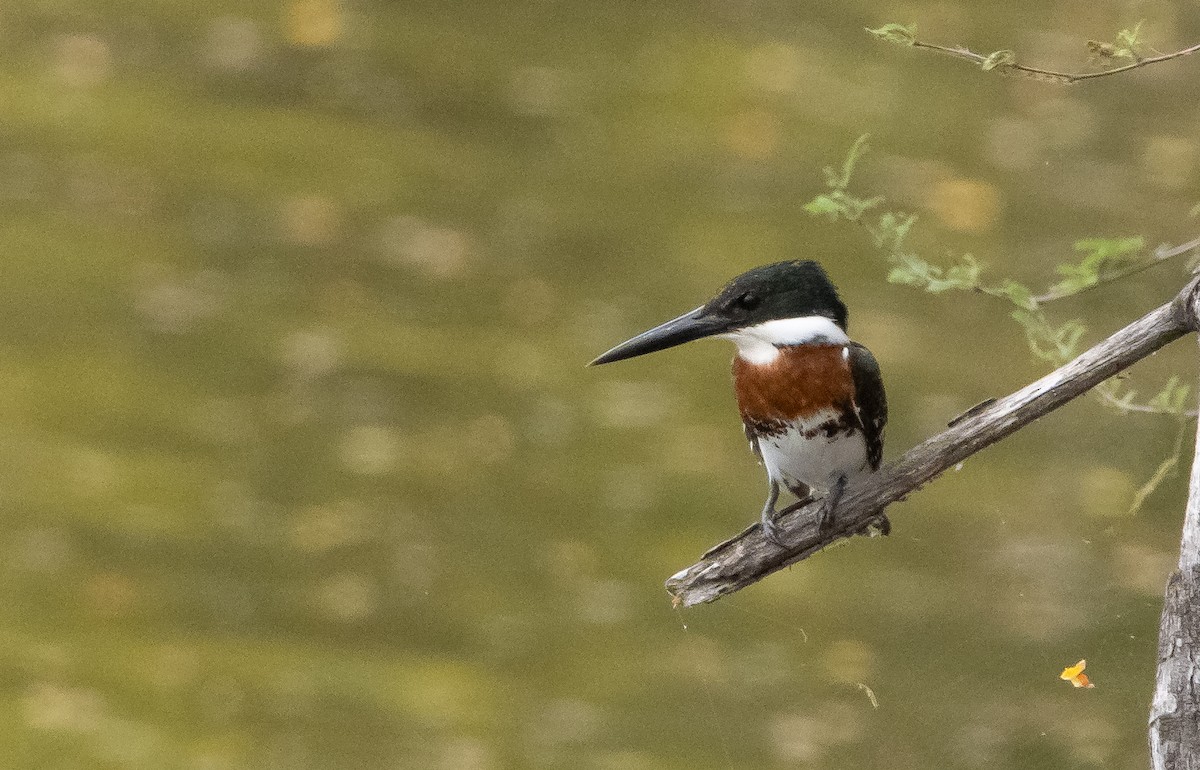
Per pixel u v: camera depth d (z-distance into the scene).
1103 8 26.89
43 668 11.62
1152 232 19.05
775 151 21.39
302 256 18.02
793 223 19.45
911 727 10.38
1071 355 6.07
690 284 17.95
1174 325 5.30
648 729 11.17
